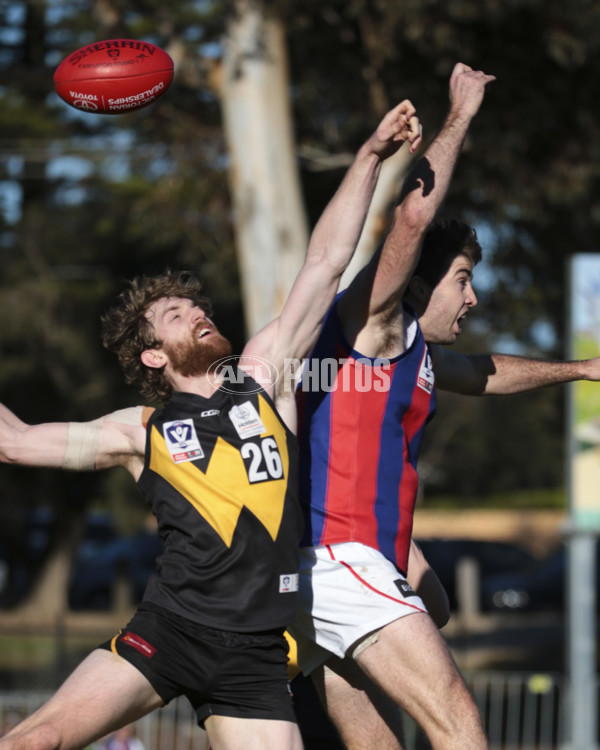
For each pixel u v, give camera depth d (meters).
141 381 13.98
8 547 102.69
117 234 80.00
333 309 14.29
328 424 14.01
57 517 97.88
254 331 43.91
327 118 50.53
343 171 51.47
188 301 13.85
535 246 54.91
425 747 15.10
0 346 82.69
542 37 43.94
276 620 12.95
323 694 15.02
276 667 13.11
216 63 44.25
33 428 13.59
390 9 41.50
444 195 13.08
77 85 15.13
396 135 13.08
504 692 45.31
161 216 50.34
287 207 43.62
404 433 14.28
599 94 46.00
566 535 39.38
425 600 15.84
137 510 93.50
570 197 47.97
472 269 14.72
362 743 14.92
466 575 89.94
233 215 48.62
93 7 45.75
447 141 13.27
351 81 48.00
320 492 14.02
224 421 13.26
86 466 13.62
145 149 53.00
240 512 12.91
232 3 42.41
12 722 37.69
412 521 14.40
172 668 12.71
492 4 40.41
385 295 13.39
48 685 52.28
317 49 47.66
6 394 85.81
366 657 13.34
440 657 12.93
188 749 38.22
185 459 13.09
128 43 15.41
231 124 43.75
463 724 12.62
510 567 102.81
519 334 60.78
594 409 39.12
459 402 107.44
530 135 47.19
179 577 12.86
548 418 103.19
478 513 124.88
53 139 63.50
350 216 13.56
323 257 13.68
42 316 80.44
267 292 43.50
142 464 13.72
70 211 82.06
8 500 96.25
